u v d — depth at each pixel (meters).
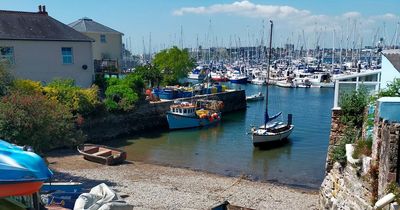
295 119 43.69
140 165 25.20
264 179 22.98
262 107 52.94
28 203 8.25
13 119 16.95
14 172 5.80
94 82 36.59
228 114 47.44
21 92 21.55
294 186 21.69
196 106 40.91
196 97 44.56
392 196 9.44
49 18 35.62
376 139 11.05
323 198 15.33
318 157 28.03
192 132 36.97
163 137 34.75
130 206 9.90
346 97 16.22
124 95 34.97
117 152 25.92
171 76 54.84
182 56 57.16
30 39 31.77
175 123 37.47
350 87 17.03
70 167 23.34
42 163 6.26
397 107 10.73
